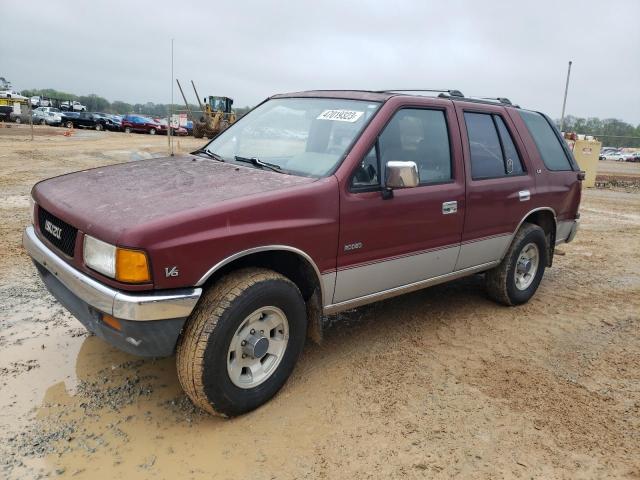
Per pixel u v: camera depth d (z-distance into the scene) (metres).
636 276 6.71
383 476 2.78
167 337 2.80
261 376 3.27
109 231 2.73
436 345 4.33
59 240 3.18
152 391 3.44
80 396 3.34
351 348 4.20
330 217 3.37
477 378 3.82
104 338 2.94
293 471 2.79
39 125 43.62
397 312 5.01
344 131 3.74
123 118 44.09
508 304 5.22
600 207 12.83
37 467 2.71
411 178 3.41
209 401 3.00
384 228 3.70
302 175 3.53
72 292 3.01
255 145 4.16
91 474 2.69
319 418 3.24
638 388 3.79
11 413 3.13
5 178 12.13
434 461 2.92
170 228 2.72
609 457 3.02
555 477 2.84
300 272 3.51
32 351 3.86
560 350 4.37
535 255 5.30
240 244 2.96
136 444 2.93
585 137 17.92
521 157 4.96
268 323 3.22
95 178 3.66
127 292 2.70
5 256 5.97
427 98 4.14
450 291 5.68
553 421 3.33
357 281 3.68
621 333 4.79
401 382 3.71
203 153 4.37
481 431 3.19
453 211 4.18
